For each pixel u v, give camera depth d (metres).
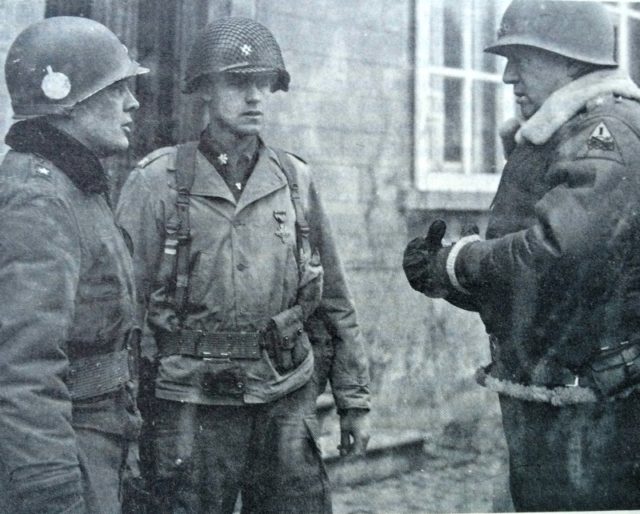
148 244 1.91
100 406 1.61
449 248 2.06
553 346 1.94
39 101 1.61
